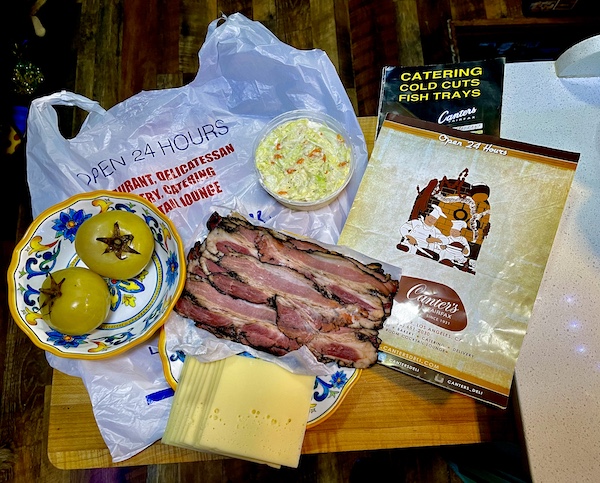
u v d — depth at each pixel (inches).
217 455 29.2
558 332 28.3
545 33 49.4
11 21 49.8
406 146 31.5
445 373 28.4
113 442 28.6
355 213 30.9
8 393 49.5
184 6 59.3
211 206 32.0
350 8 58.9
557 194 29.6
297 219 32.7
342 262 30.3
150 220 30.7
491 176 30.4
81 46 58.2
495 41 50.5
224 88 33.6
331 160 31.8
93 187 33.0
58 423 29.4
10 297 28.2
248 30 31.4
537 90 32.6
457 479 47.3
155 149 33.6
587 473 26.0
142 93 32.9
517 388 27.6
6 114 50.0
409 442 28.9
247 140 34.2
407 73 33.7
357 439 29.0
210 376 28.0
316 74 32.5
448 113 32.7
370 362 28.7
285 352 28.8
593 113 31.9
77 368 29.5
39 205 32.8
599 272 29.1
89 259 28.6
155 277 31.4
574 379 27.4
